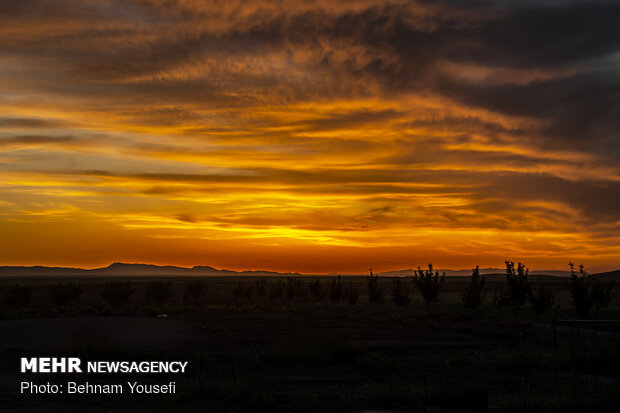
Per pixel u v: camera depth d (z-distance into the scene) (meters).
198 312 50.94
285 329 33.88
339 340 22.53
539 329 31.56
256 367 19.80
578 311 40.59
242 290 80.94
